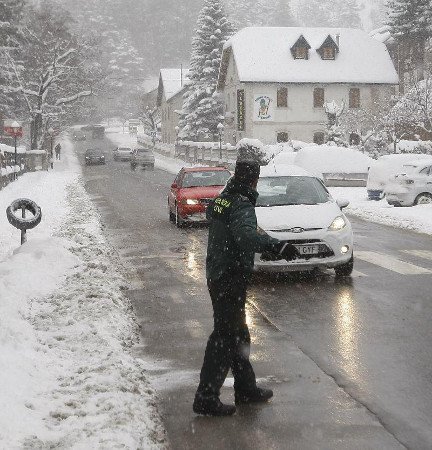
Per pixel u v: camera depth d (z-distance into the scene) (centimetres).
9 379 541
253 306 880
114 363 596
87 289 884
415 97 4872
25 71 6122
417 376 598
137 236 1612
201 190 1800
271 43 6284
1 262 1041
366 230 1714
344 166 3212
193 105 7362
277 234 1007
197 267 1184
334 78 6072
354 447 458
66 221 1839
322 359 654
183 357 664
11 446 431
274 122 6056
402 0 6506
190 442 471
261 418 510
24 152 4469
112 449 428
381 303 884
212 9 7294
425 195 2172
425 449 454
